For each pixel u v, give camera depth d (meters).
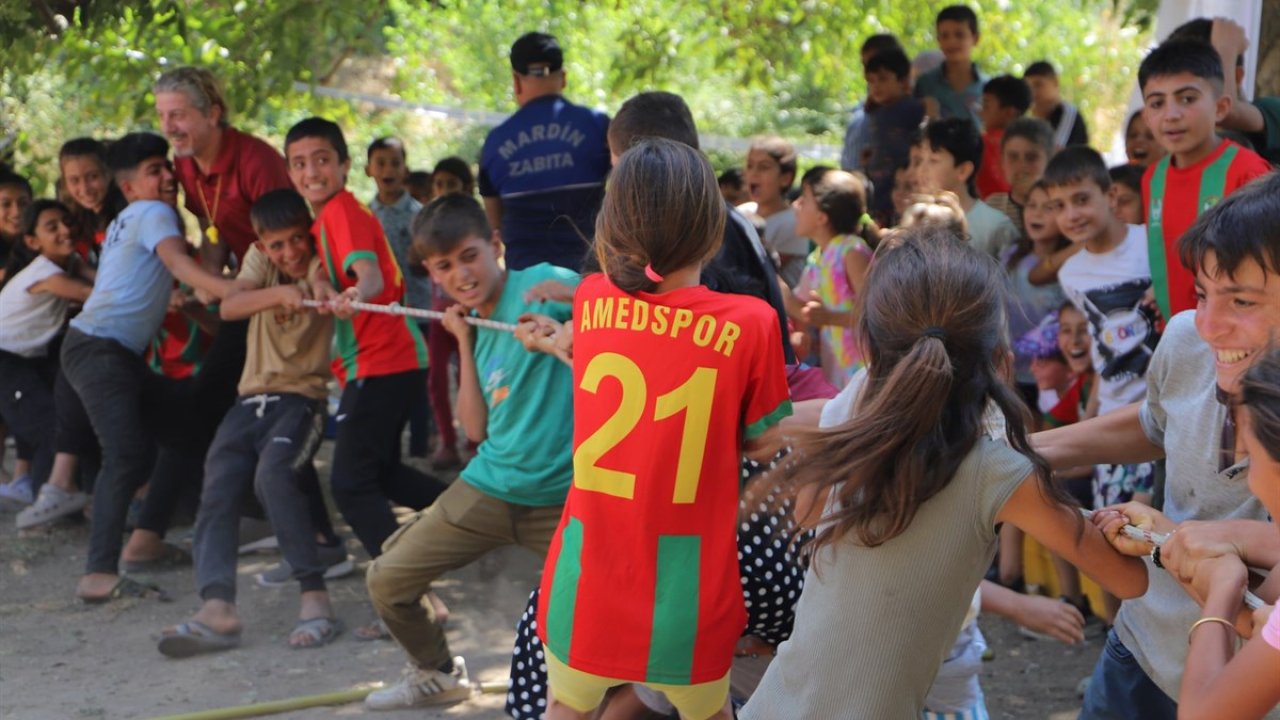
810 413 3.44
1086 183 5.03
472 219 4.12
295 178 5.51
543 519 4.16
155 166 6.12
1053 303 5.71
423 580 4.30
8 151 9.08
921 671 2.52
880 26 10.67
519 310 4.13
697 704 3.03
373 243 5.41
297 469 5.44
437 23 14.92
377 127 15.86
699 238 2.87
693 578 2.90
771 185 7.32
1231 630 2.29
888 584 2.49
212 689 4.87
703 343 2.88
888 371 2.52
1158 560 2.50
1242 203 2.43
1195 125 4.49
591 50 13.12
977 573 2.50
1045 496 2.45
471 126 15.53
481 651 5.24
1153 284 4.79
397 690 4.63
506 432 4.13
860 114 8.55
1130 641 3.01
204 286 5.72
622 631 2.91
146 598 5.93
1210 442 2.75
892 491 2.42
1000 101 7.57
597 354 2.95
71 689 4.88
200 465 6.34
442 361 8.35
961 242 2.56
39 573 6.30
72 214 7.03
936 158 6.09
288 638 5.43
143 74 8.30
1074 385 5.43
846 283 5.69
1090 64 14.02
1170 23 6.38
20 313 7.08
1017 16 12.53
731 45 10.84
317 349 5.52
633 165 2.88
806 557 2.71
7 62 7.26
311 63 9.80
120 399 5.88
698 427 2.88
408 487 5.61
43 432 7.18
